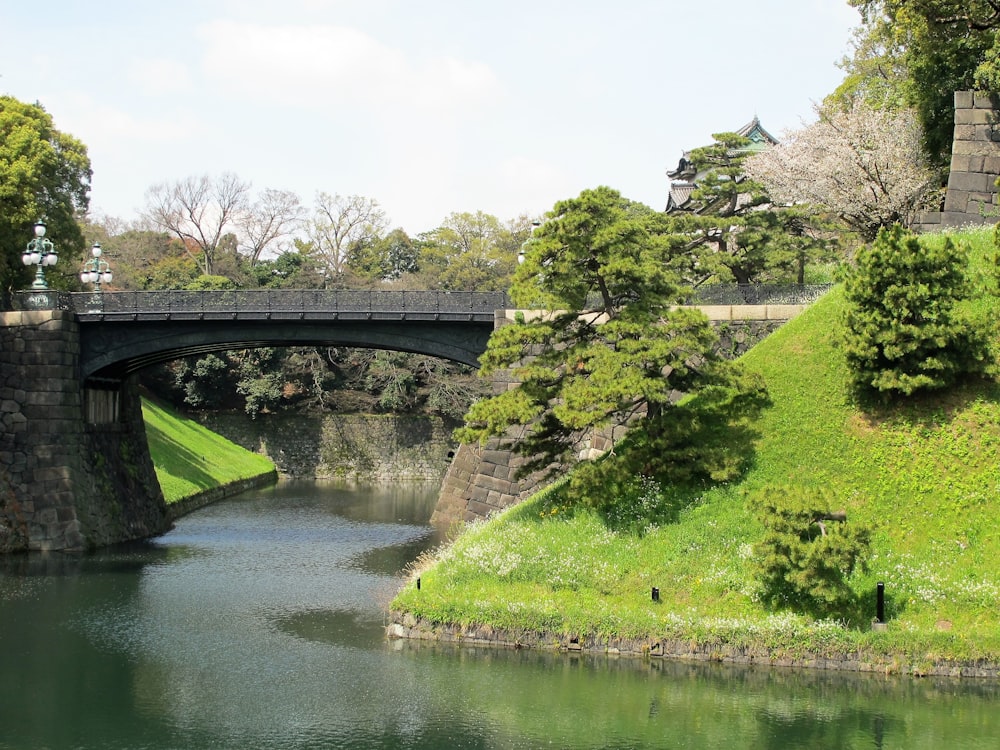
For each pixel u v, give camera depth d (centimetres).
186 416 8912
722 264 4703
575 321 3525
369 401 9131
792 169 5006
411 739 2238
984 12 4306
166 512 5653
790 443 3219
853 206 4891
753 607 2741
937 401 3191
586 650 2775
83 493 4666
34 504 4556
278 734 2277
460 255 10381
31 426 4600
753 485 3105
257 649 2925
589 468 3275
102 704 2484
